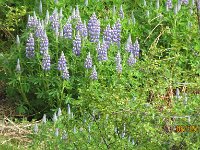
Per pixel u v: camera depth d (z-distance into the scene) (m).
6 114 4.04
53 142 3.19
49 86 3.98
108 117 2.83
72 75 3.93
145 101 2.84
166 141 2.75
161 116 2.73
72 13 4.08
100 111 2.86
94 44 4.00
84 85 3.87
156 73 2.97
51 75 3.92
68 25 3.96
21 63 4.00
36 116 4.04
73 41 3.91
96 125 2.92
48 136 3.30
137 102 2.77
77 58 3.93
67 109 3.92
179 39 4.18
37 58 3.89
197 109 2.74
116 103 2.77
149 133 2.71
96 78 3.86
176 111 2.73
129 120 2.77
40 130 3.45
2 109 4.08
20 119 4.04
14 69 4.02
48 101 4.00
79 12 4.30
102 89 3.06
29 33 4.01
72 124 3.05
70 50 3.96
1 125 3.81
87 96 2.90
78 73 3.94
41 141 3.34
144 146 2.76
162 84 2.88
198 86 2.90
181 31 4.33
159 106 2.81
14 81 3.93
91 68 3.90
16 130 3.78
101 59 3.92
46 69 3.87
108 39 4.08
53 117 3.64
